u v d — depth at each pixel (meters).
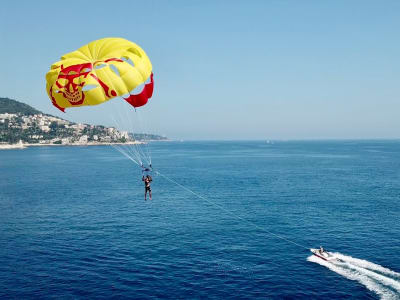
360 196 71.62
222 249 40.72
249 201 68.00
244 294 29.91
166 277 33.25
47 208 63.50
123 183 95.81
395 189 79.81
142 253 39.50
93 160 189.38
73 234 46.94
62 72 23.27
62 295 29.86
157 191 81.81
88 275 33.78
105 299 29.12
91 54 25.17
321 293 30.12
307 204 64.19
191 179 102.38
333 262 36.72
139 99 25.66
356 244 42.03
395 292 30.42
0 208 63.78
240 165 150.62
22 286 31.56
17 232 48.09
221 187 86.25
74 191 82.44
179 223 52.22
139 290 30.67
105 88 23.91
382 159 177.88
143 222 52.91
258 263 36.53
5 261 37.38
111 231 48.25
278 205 63.69
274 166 143.75
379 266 35.69
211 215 57.03
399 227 48.56
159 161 179.62
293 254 39.03
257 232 47.19
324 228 48.56
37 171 129.25
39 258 38.22
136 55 25.78
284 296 29.56
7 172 125.88
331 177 103.00
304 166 142.00
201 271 34.50
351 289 30.89
